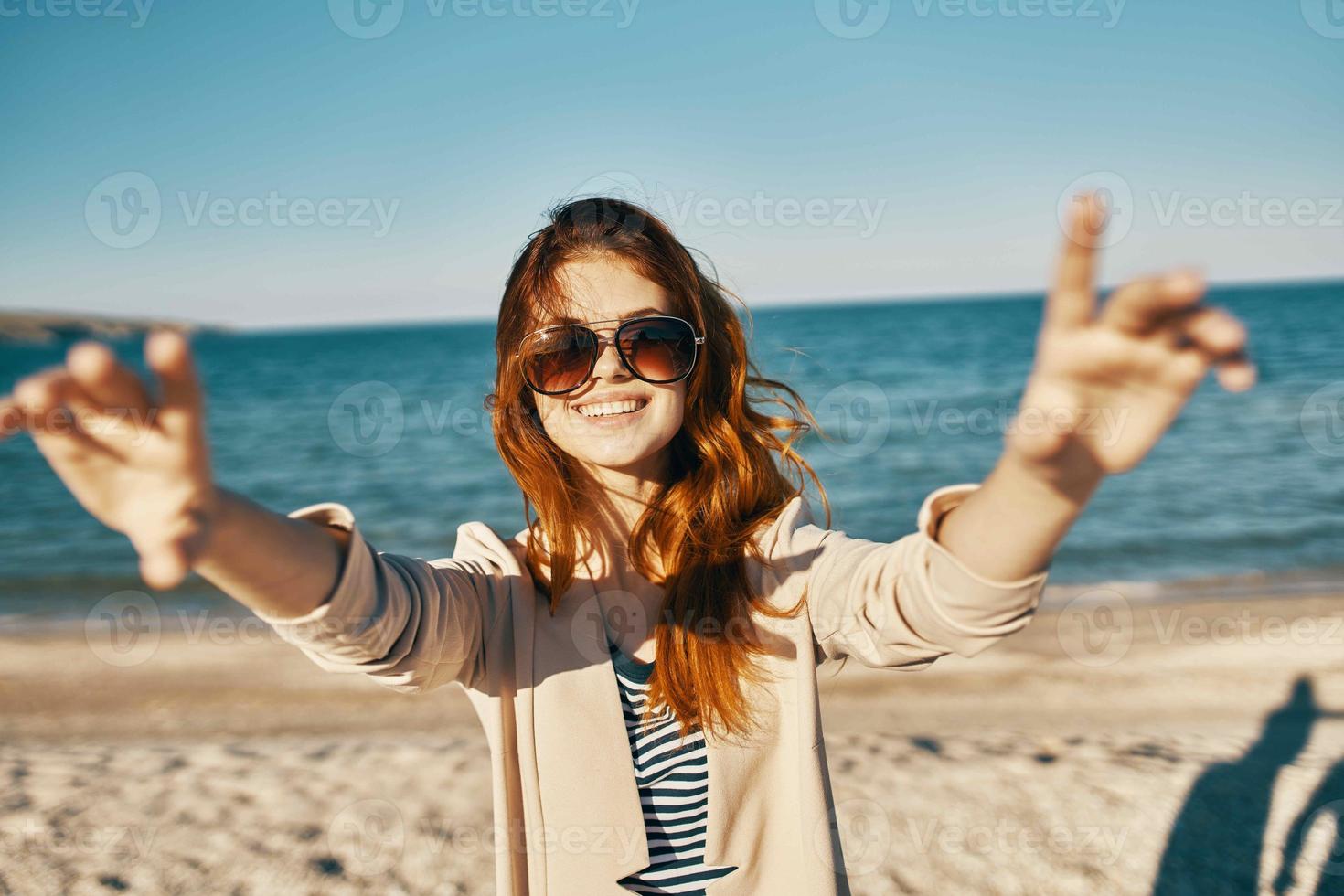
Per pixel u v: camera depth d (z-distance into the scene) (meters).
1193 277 0.70
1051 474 0.87
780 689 1.66
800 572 1.68
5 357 55.72
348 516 1.14
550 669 1.67
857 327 61.28
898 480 16.53
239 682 6.75
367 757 5.29
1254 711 5.78
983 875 3.88
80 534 14.83
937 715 5.83
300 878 3.96
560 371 1.76
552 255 1.81
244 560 0.96
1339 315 51.91
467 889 3.87
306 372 46.62
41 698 6.50
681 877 1.60
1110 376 0.78
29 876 3.97
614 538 1.84
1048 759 5.00
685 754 1.65
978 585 1.00
